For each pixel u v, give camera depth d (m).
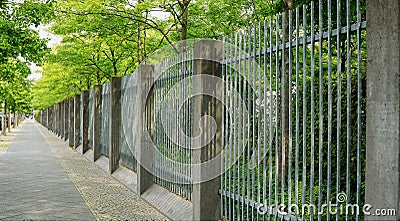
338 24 3.91
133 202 8.78
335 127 5.23
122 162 12.46
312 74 4.25
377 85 3.29
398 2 3.13
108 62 22.03
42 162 16.23
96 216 7.51
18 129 52.53
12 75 19.09
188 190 7.38
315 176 5.62
